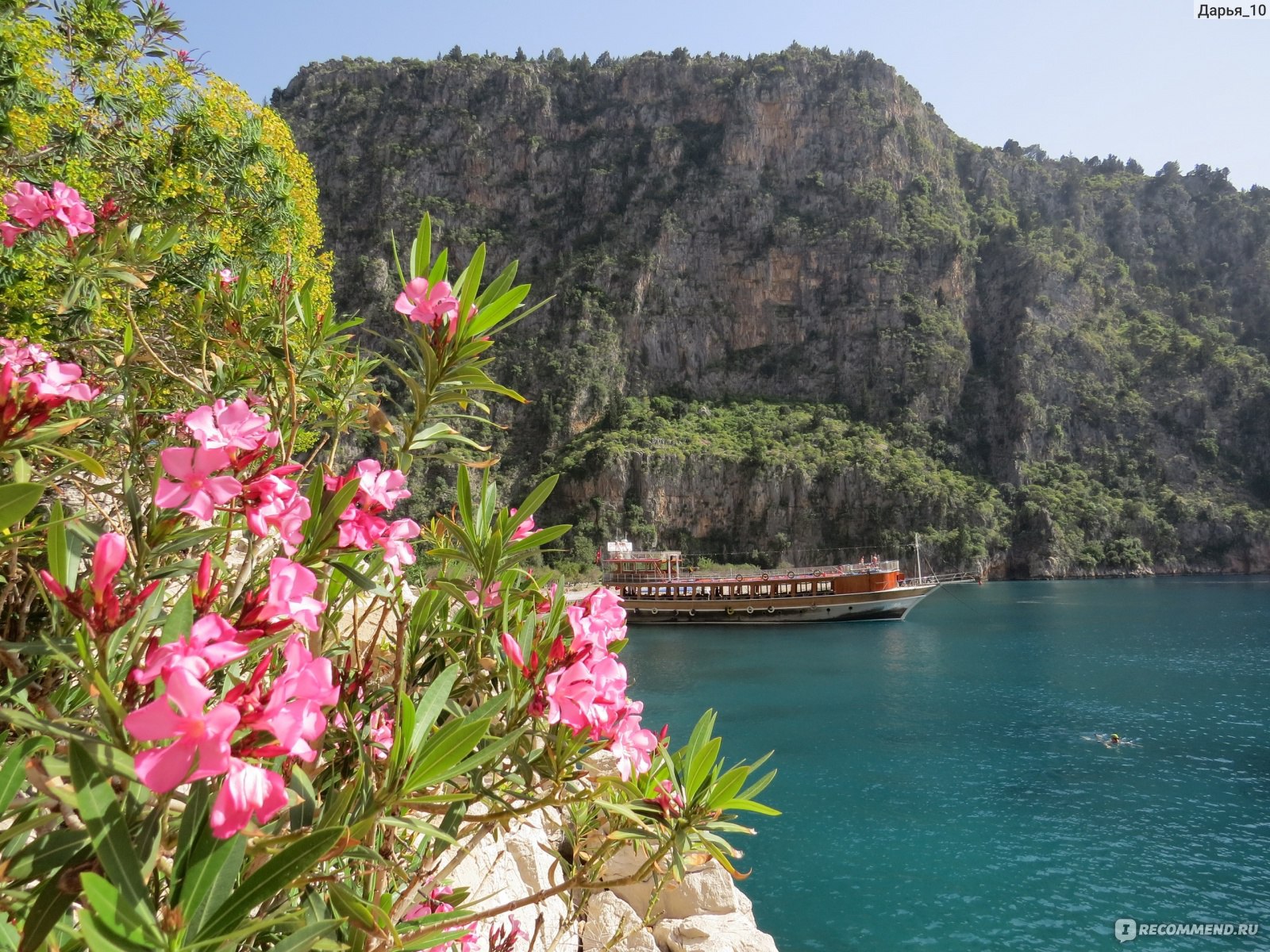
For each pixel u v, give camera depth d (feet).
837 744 83.61
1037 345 451.12
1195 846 54.19
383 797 4.82
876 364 455.22
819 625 198.18
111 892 3.07
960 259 477.77
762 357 475.31
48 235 10.77
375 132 502.38
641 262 467.11
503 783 6.21
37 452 6.68
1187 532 407.23
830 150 498.69
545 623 7.09
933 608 240.94
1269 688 109.19
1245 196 561.84
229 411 5.06
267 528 5.37
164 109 29.55
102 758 3.46
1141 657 137.90
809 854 52.85
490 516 7.82
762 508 403.75
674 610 211.00
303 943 3.81
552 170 504.84
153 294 18.08
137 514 5.44
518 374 447.01
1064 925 42.86
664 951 26.73
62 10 28.27
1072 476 423.64
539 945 19.75
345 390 9.46
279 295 9.80
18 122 23.57
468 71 522.47
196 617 4.89
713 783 7.05
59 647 4.36
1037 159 613.93
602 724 5.98
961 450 437.17
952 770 73.31
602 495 391.45
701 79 520.83
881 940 41.24
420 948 5.71
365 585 5.98
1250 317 506.48
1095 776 71.26
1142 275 529.86
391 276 425.28
